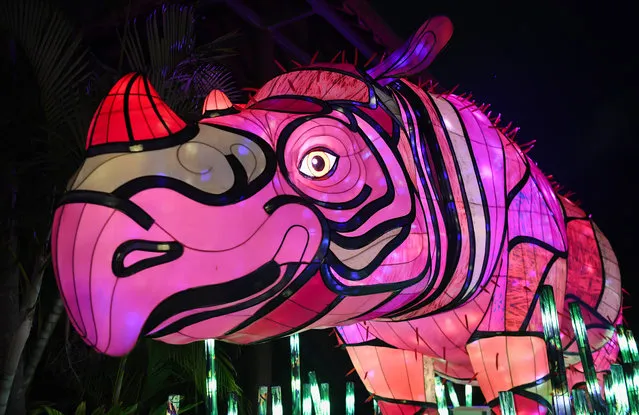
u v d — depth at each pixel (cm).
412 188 174
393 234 165
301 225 151
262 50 508
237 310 144
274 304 150
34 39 342
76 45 356
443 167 193
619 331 229
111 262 128
